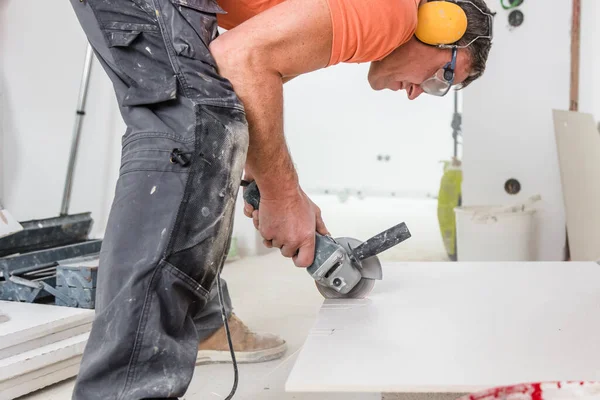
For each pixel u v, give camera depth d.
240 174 1.39
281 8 1.39
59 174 3.90
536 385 1.00
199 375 2.14
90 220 2.99
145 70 1.37
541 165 3.87
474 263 2.12
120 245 1.29
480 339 1.30
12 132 3.85
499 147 3.95
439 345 1.27
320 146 6.80
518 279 1.86
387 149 6.67
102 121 3.82
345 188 6.83
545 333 1.33
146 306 1.26
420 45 1.63
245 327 2.30
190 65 1.36
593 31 3.77
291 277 3.71
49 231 2.81
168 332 1.30
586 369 1.12
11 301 2.46
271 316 2.88
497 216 3.53
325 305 1.62
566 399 0.98
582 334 1.32
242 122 1.37
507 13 3.85
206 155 1.33
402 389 1.07
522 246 3.55
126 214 1.31
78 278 2.35
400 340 1.31
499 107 3.92
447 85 1.70
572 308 1.53
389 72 1.71
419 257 4.25
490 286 1.78
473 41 1.66
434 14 1.59
